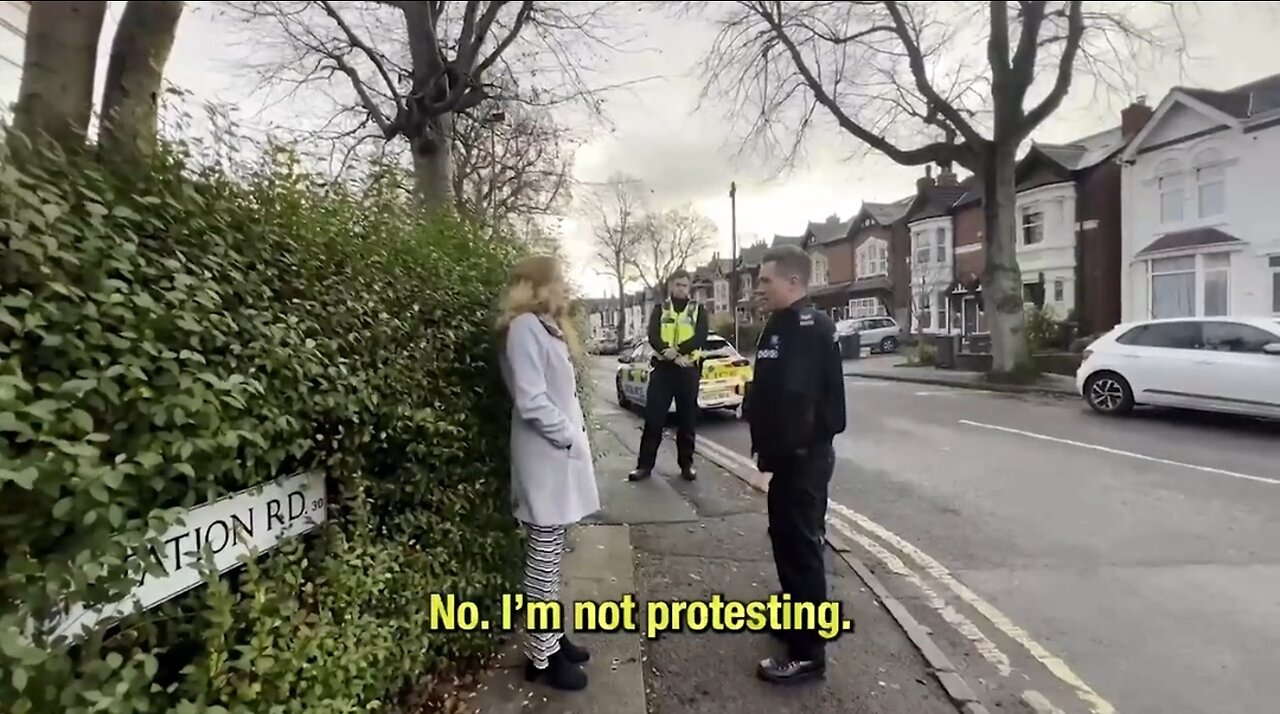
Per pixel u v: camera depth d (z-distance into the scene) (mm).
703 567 4680
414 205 3455
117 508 1456
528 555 3115
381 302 2574
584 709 2871
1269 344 9141
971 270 30500
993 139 17484
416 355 2723
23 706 1300
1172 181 19656
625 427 11328
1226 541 5070
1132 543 5105
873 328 33125
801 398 3131
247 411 1876
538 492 3000
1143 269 20516
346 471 2357
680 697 3133
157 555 1587
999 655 3564
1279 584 4309
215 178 2096
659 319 7105
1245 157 17797
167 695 1611
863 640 3713
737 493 6637
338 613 2250
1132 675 3344
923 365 24312
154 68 3172
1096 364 10930
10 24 4160
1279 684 3227
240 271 2012
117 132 1927
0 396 1299
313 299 2266
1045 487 6707
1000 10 16812
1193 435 8898
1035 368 17219
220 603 1695
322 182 2545
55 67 3002
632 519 5750
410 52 8914
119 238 1686
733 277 37688
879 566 4812
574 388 3156
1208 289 18719
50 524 1389
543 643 3025
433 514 2863
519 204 16406
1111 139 24688
